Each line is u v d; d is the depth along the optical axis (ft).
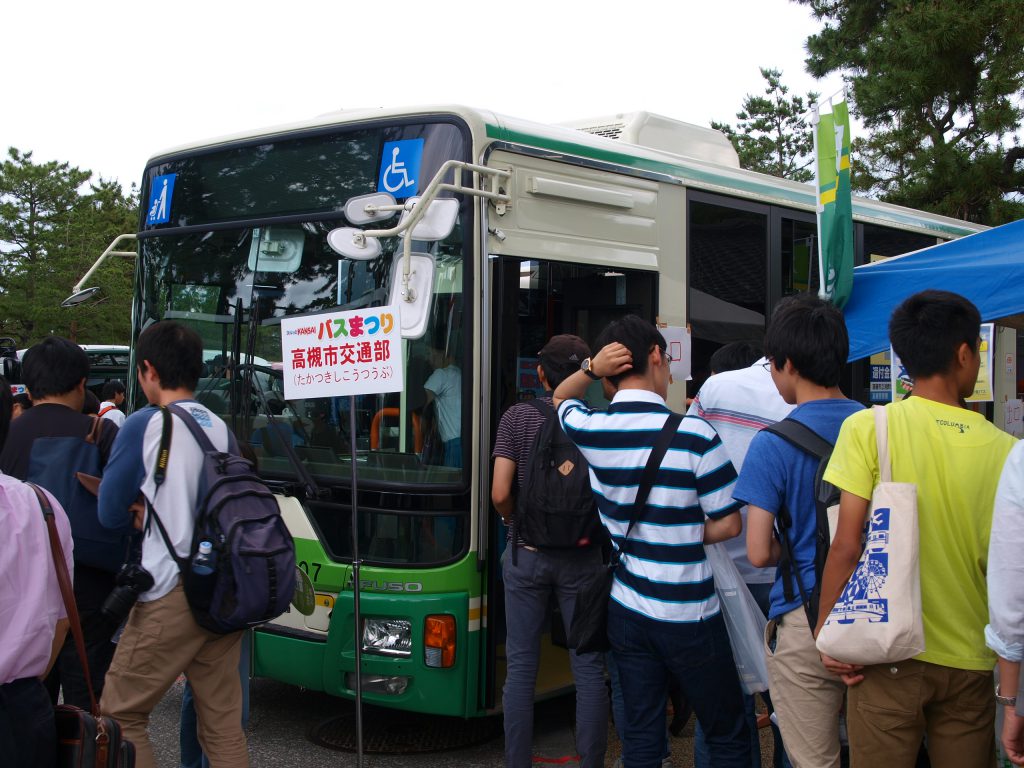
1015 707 7.48
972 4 42.24
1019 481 7.41
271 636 15.44
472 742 16.01
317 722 16.93
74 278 118.73
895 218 25.43
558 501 12.51
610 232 16.74
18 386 36.27
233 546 10.60
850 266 16.33
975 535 8.31
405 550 14.37
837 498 8.68
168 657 10.78
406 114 15.20
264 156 16.55
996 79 41.52
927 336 8.64
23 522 7.86
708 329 18.65
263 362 16.05
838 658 8.35
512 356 15.19
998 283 14.05
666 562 10.18
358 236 13.62
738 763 10.41
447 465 14.33
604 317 17.04
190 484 10.91
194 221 17.29
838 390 9.99
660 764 10.53
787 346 9.78
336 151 15.79
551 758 15.43
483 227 14.44
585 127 20.97
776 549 9.75
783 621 9.62
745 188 19.76
